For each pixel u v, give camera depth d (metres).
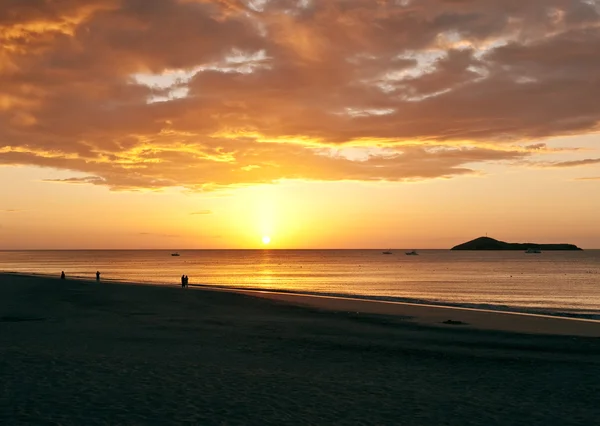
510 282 96.25
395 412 11.95
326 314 34.47
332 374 16.19
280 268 169.00
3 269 149.62
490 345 22.69
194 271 144.62
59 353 17.72
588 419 11.81
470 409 12.43
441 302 48.81
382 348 21.47
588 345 22.84
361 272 139.75
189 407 11.62
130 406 11.52
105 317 31.08
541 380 15.95
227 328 26.75
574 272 137.75
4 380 13.48
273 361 18.14
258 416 11.15
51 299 43.03
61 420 10.42
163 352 19.05
